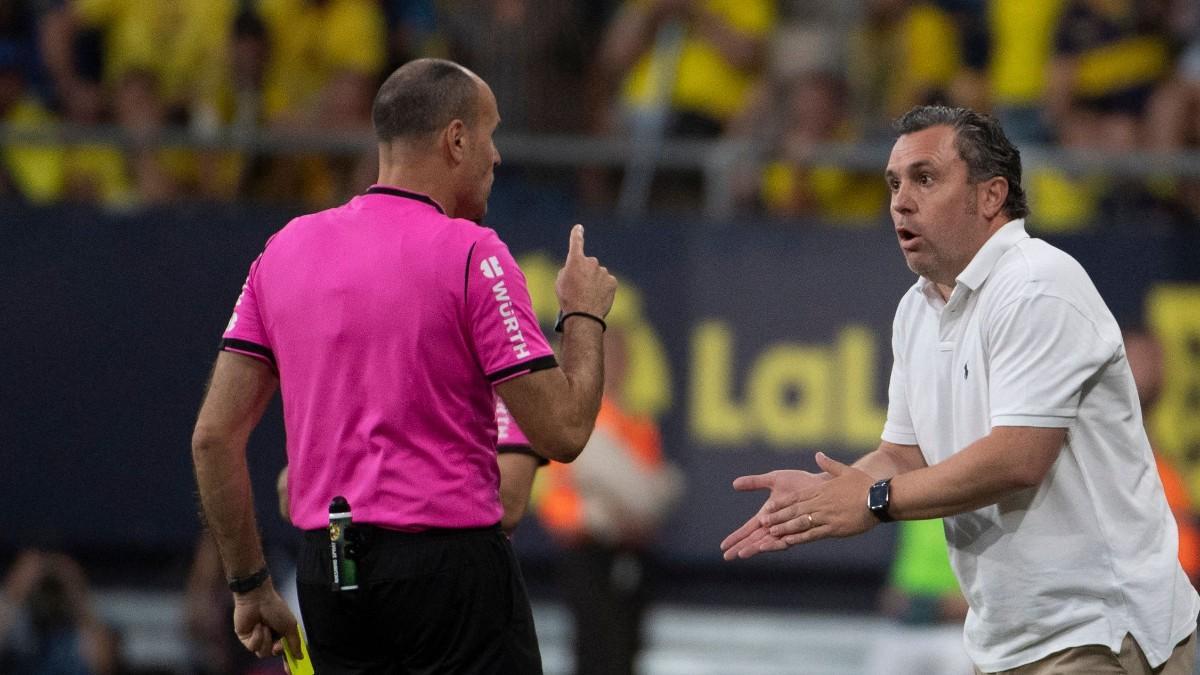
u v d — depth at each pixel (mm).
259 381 13055
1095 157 27703
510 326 12305
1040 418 12305
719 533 27672
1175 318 27422
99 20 30281
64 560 27641
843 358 27688
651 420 27781
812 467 27625
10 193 29266
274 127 29578
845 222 27781
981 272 12828
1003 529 13000
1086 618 12859
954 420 13188
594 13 31234
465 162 12914
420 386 12289
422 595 12336
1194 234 27453
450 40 30422
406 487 12305
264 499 27156
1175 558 13141
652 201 29250
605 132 30266
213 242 27812
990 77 30219
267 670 26375
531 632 13086
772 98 29656
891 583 27453
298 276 12625
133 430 27781
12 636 27125
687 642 27672
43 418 27828
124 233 27828
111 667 27188
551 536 27812
